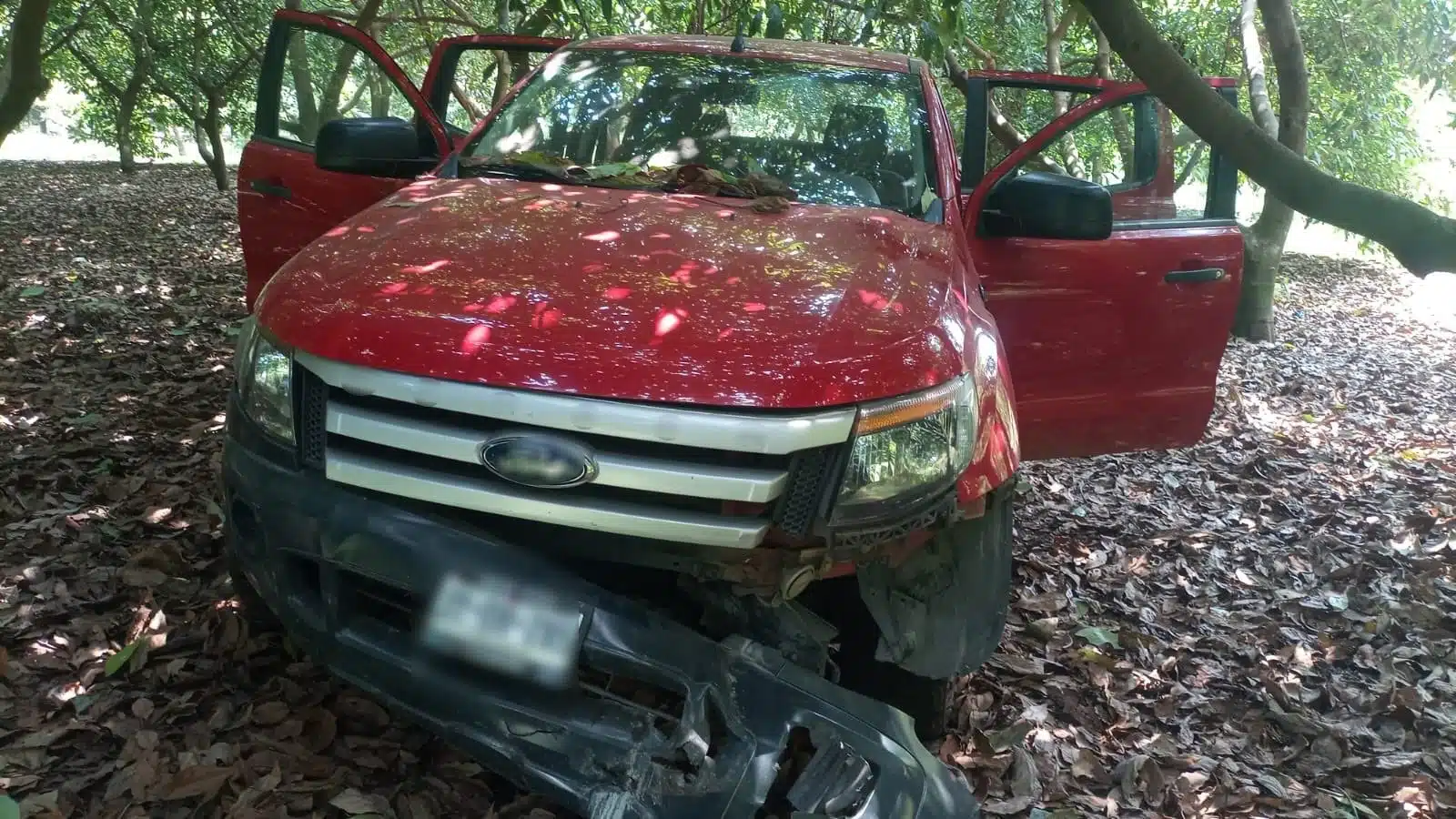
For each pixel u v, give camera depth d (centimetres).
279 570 247
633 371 216
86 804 250
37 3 739
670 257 262
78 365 583
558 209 297
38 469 428
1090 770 304
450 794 265
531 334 224
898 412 227
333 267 258
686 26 849
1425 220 273
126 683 295
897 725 230
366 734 285
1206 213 421
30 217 1205
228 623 314
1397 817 297
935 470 235
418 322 229
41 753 262
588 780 224
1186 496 572
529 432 216
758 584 226
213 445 474
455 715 233
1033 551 471
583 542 225
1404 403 818
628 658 223
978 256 373
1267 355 955
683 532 217
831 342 230
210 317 730
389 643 238
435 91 443
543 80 393
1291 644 400
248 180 428
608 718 226
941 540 254
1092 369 395
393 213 294
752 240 280
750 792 217
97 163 2228
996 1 1198
